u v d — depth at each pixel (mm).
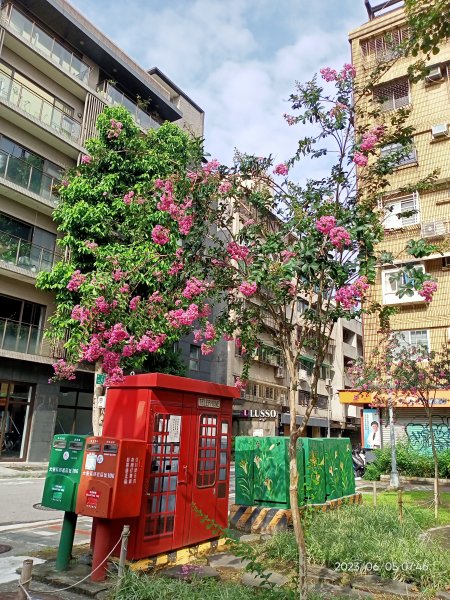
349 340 46750
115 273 5793
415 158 21219
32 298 19953
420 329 19922
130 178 16875
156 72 29609
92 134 22453
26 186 19828
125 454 4996
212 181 5125
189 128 7887
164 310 5527
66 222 16797
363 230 3949
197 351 27031
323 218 3893
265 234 4859
